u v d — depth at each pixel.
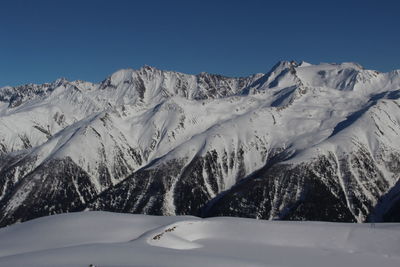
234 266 47.44
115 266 44.62
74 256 48.81
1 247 67.25
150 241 63.84
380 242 68.94
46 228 75.62
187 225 74.19
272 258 60.81
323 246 69.69
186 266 45.56
